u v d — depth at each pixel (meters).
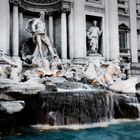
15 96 15.34
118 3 33.56
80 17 28.81
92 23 31.41
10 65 21.36
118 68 25.70
